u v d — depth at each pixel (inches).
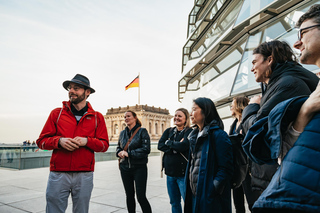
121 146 153.0
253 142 46.4
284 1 200.1
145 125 2652.6
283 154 42.8
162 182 298.7
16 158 477.7
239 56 295.7
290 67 66.7
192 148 100.3
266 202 39.6
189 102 484.7
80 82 109.6
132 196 144.9
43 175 382.6
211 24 419.8
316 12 41.9
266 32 220.8
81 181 104.0
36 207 188.5
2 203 201.2
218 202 83.5
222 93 303.6
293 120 41.4
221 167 85.5
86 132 110.7
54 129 108.8
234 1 335.3
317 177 33.9
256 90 198.4
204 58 398.0
